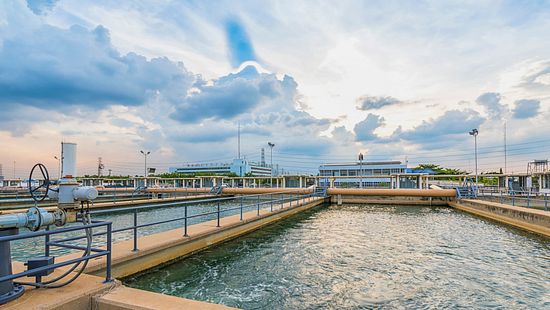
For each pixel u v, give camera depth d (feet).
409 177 150.30
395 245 41.83
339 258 34.86
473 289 25.90
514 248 40.63
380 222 65.16
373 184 216.33
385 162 259.60
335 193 114.93
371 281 27.45
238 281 27.12
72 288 14.29
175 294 23.95
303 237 47.21
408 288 25.98
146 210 88.12
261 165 467.11
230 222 45.27
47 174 15.16
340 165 255.91
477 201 80.38
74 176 16.43
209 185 184.14
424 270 30.73
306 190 118.52
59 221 15.58
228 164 416.46
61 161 16.21
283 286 26.08
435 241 44.75
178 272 29.07
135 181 186.91
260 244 41.91
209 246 38.17
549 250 39.60
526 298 24.20
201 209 96.89
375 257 35.40
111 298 13.78
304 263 32.81
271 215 60.18
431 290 25.59
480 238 47.29
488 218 70.69
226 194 136.36
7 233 13.39
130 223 63.77
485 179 240.73
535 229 50.55
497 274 29.76
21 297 13.15
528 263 33.55
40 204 73.82
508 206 64.18
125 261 25.14
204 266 31.27
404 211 90.12
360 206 107.24
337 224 61.72
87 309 13.80
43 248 38.06
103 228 53.31
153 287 25.25
